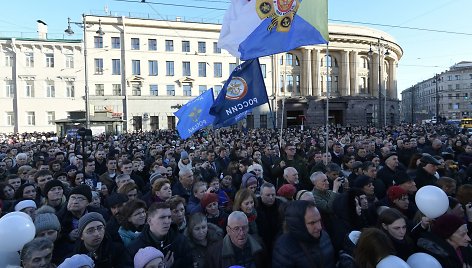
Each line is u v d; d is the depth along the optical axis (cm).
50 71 4691
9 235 312
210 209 509
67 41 4728
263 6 802
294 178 628
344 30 5950
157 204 392
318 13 781
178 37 5225
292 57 5909
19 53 4588
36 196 665
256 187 626
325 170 738
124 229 448
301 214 343
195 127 1214
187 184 689
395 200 499
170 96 5134
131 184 584
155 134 3519
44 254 324
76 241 417
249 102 888
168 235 400
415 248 379
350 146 1146
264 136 2372
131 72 4991
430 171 650
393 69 6981
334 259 372
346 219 443
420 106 12706
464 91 10594
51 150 1405
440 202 379
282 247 350
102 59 4875
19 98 4591
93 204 570
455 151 1187
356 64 6134
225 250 395
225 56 5462
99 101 4838
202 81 5341
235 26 821
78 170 841
